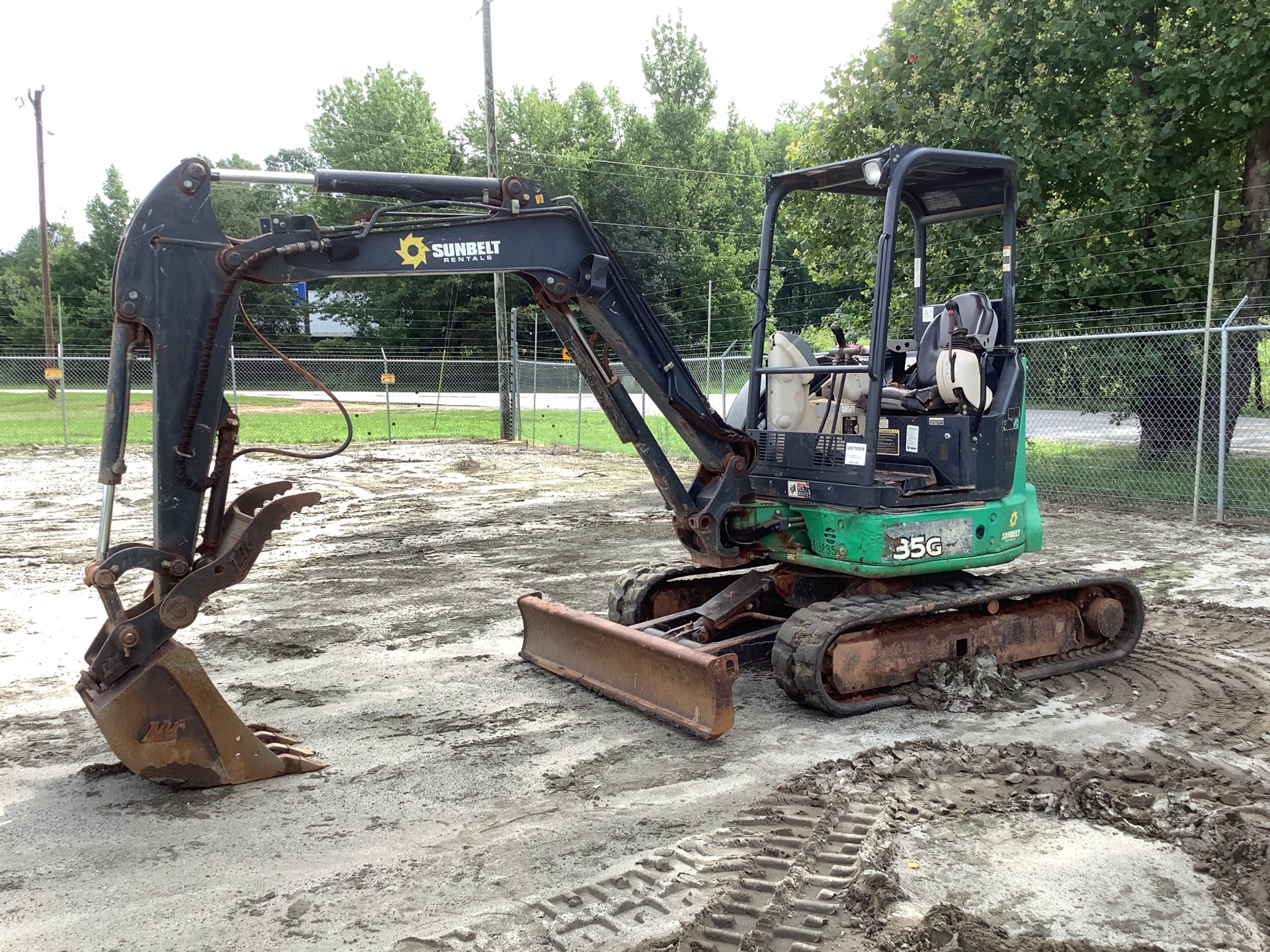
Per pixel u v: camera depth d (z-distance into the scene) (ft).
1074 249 46.73
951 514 19.08
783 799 14.44
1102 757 15.90
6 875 12.48
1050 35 46.03
